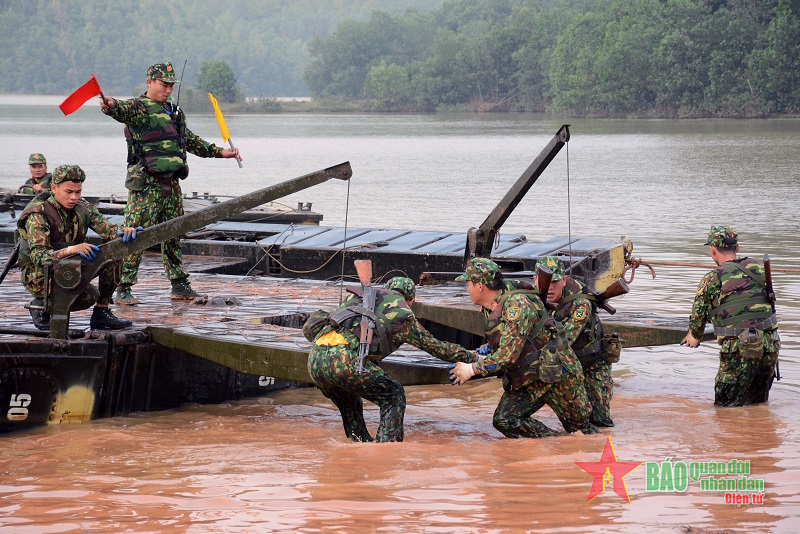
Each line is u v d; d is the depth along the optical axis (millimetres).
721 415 18750
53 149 136500
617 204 62469
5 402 18312
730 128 188625
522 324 16656
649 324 21516
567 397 17172
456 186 78312
